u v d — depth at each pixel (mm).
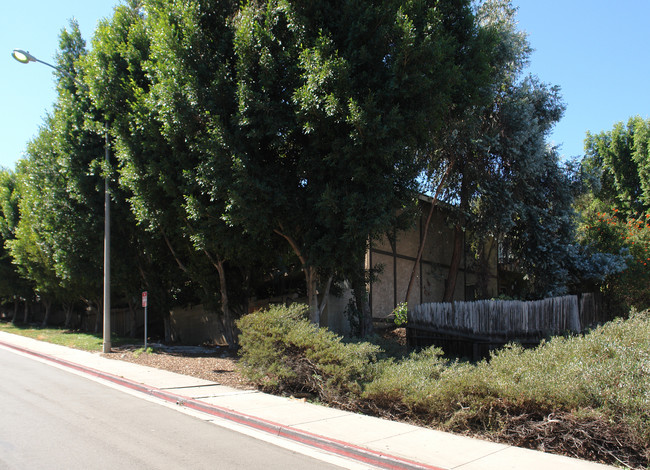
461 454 6527
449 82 12039
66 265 22359
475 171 20031
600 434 6430
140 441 7020
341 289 18875
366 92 11781
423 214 24359
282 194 12523
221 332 24281
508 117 19859
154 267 22828
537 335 16141
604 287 23484
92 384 12188
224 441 7281
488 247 27938
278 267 19969
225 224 13664
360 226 11875
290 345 11109
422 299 24062
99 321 30031
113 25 17172
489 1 20625
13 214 34250
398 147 11562
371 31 11859
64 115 20109
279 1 12070
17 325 41469
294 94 11555
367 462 6492
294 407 9555
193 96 12383
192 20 12844
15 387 11188
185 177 13695
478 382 7836
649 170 33344
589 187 22531
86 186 19516
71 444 6684
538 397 7086
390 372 9539
